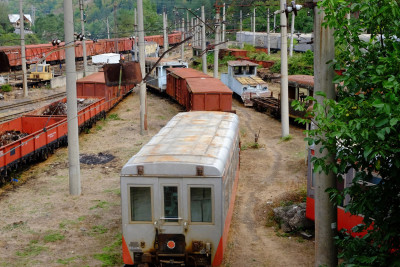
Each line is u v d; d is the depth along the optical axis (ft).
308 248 40.55
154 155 35.96
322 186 28.89
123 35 408.87
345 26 24.00
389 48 23.54
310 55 162.20
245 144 80.79
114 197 55.98
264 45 232.73
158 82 139.13
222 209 34.42
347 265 22.02
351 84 23.94
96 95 109.70
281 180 59.77
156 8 530.27
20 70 187.21
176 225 34.60
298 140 80.33
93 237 44.37
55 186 60.13
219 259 34.78
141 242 35.01
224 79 145.48
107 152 77.97
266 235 43.78
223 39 241.35
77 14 576.61
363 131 20.48
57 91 153.79
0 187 59.41
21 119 78.38
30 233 44.91
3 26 387.75
